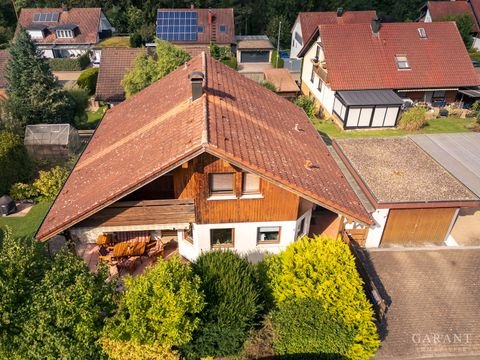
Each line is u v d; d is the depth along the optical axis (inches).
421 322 658.2
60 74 2198.6
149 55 1566.2
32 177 1096.2
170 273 515.5
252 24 3019.2
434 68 1520.7
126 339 492.4
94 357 494.3
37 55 1365.7
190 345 524.4
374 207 798.5
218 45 2361.0
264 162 611.8
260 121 765.9
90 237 668.1
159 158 594.9
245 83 951.0
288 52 2659.9
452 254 811.4
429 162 948.6
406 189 832.9
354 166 914.7
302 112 1013.8
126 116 920.9
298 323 540.4
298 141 795.4
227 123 664.4
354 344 540.7
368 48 1524.4
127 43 2425.0
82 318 474.9
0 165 1003.3
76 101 1478.8
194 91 716.7
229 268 573.0
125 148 741.9
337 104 1469.0
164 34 2372.0
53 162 1181.1
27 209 979.9
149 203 642.2
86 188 682.2
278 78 1793.8
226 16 2448.3
